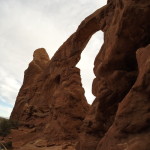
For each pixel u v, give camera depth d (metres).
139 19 10.34
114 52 11.63
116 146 7.68
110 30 13.00
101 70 12.67
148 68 7.21
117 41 11.27
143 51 8.07
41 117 28.89
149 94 7.27
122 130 7.74
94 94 17.16
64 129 23.25
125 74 11.40
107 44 13.52
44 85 31.22
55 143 22.28
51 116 26.11
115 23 12.43
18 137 25.98
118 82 11.69
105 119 12.87
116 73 11.59
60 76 27.92
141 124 7.19
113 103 12.48
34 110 30.42
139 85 7.52
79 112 24.39
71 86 25.41
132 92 7.80
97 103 13.54
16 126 29.52
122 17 10.64
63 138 22.75
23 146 22.47
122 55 11.45
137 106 7.46
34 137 25.42
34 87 33.62
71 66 26.80
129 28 10.66
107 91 12.60
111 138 8.27
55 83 29.09
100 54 17.31
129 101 7.75
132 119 7.46
